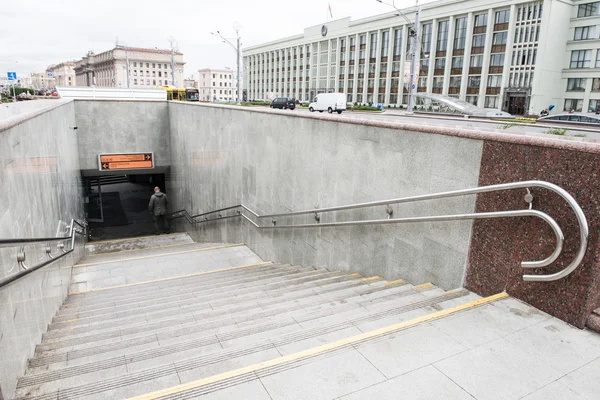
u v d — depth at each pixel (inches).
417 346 117.1
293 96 2733.8
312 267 302.4
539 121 575.2
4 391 112.3
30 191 202.2
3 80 2261.3
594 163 124.0
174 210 759.7
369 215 234.4
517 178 147.9
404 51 1817.2
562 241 127.4
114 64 4653.1
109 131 681.0
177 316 177.2
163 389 96.1
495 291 159.8
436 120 614.9
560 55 1475.1
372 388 98.0
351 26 2113.7
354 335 128.4
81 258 460.8
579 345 120.5
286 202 329.4
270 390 96.0
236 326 153.9
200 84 5457.7
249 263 380.8
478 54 1551.4
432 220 179.2
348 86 2194.9
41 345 157.2
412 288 189.3
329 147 265.0
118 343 145.2
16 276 128.3
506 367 108.5
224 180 476.4
